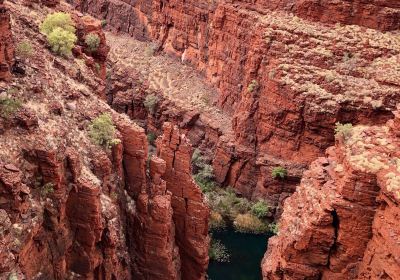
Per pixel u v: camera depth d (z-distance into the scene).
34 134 23.55
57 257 23.50
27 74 26.27
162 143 30.20
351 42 47.91
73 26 35.00
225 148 48.62
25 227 21.17
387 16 49.50
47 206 22.84
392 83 44.41
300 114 44.28
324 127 43.56
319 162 31.62
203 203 30.45
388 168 26.94
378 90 43.72
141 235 28.50
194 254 30.56
